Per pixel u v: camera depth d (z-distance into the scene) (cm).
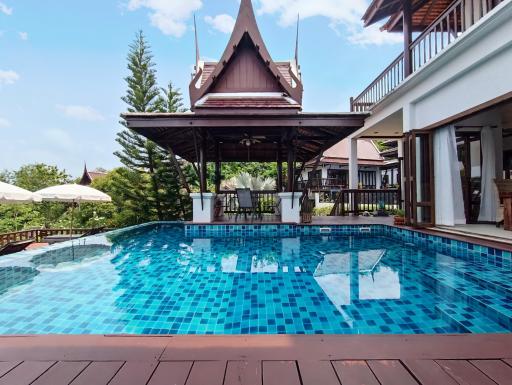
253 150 1196
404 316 296
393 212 1093
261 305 328
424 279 410
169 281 415
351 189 1141
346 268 471
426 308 315
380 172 2400
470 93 554
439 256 542
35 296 359
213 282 409
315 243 689
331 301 337
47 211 1700
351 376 144
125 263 518
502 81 480
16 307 326
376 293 360
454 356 159
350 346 170
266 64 788
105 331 271
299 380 142
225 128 879
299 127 778
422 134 712
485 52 496
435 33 651
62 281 418
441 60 594
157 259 547
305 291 370
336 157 2122
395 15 1002
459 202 701
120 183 1387
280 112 714
